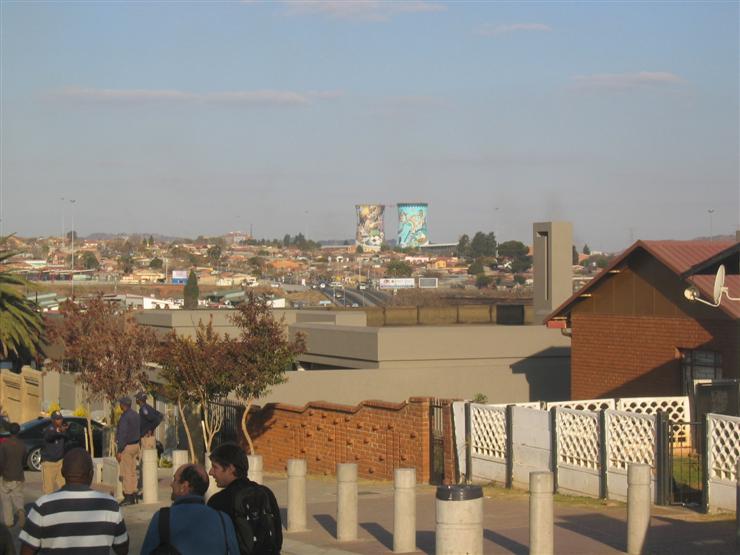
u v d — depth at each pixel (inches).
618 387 948.0
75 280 5713.6
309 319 1358.3
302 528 531.5
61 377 1505.9
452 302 2455.7
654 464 564.7
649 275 911.0
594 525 506.6
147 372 1111.0
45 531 271.7
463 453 722.8
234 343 861.2
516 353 1109.7
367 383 1032.2
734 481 522.0
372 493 697.0
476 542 395.2
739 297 833.5
